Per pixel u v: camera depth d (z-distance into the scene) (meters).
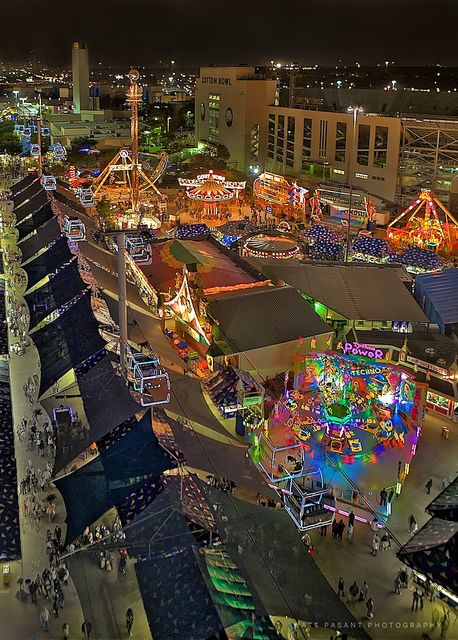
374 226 104.25
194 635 23.23
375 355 53.72
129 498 30.06
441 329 58.94
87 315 49.19
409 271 77.81
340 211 111.69
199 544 27.02
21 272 77.56
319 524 34.22
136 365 37.97
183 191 128.62
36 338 50.62
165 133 192.25
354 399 46.44
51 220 80.94
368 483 40.06
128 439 33.69
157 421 34.38
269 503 35.12
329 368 46.72
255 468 34.88
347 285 62.59
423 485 40.88
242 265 67.56
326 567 33.72
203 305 54.06
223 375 46.97
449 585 25.48
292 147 139.75
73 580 31.02
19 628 28.92
